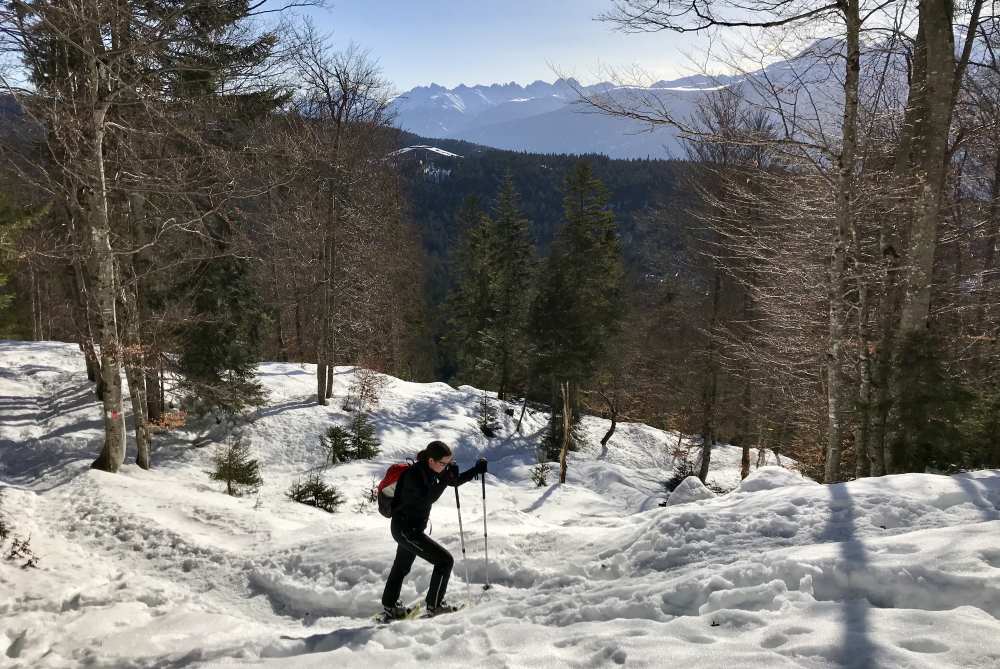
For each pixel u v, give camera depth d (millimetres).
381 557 6766
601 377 33500
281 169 17172
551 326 31828
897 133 10992
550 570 5699
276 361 34469
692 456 31953
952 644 3121
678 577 4750
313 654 4098
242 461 17297
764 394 21797
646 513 7539
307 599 6387
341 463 21250
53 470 14391
